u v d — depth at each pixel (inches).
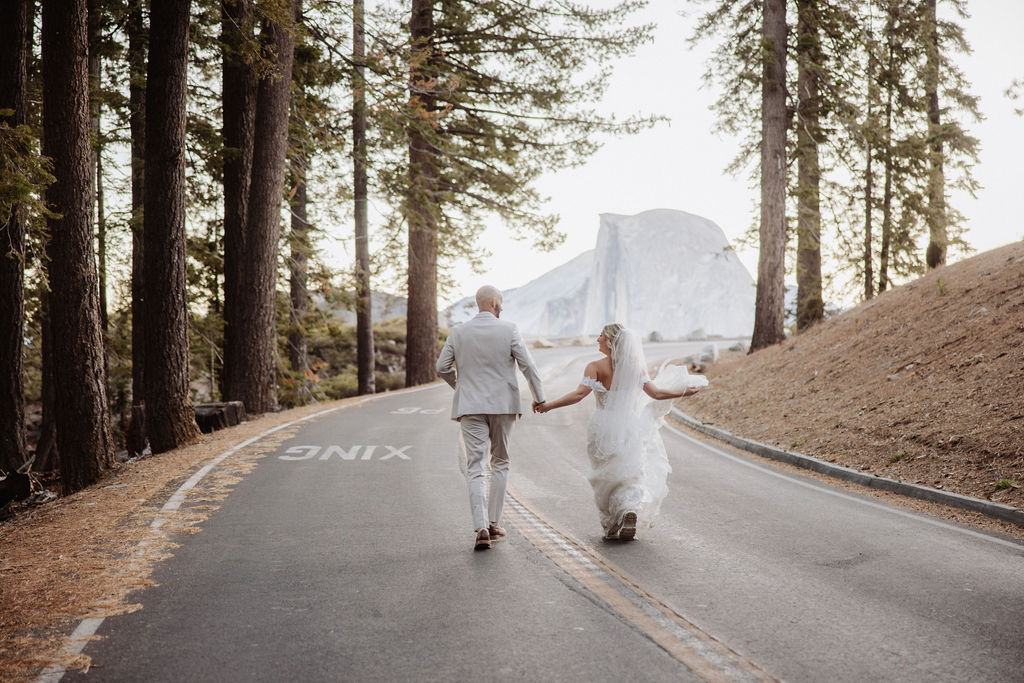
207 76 892.0
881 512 314.8
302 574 222.8
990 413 406.3
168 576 221.8
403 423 631.8
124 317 998.4
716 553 245.8
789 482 390.6
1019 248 717.3
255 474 393.4
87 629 180.1
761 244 987.3
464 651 165.5
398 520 292.4
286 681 151.2
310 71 897.5
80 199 471.8
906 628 179.0
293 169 920.9
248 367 730.2
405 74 804.0
